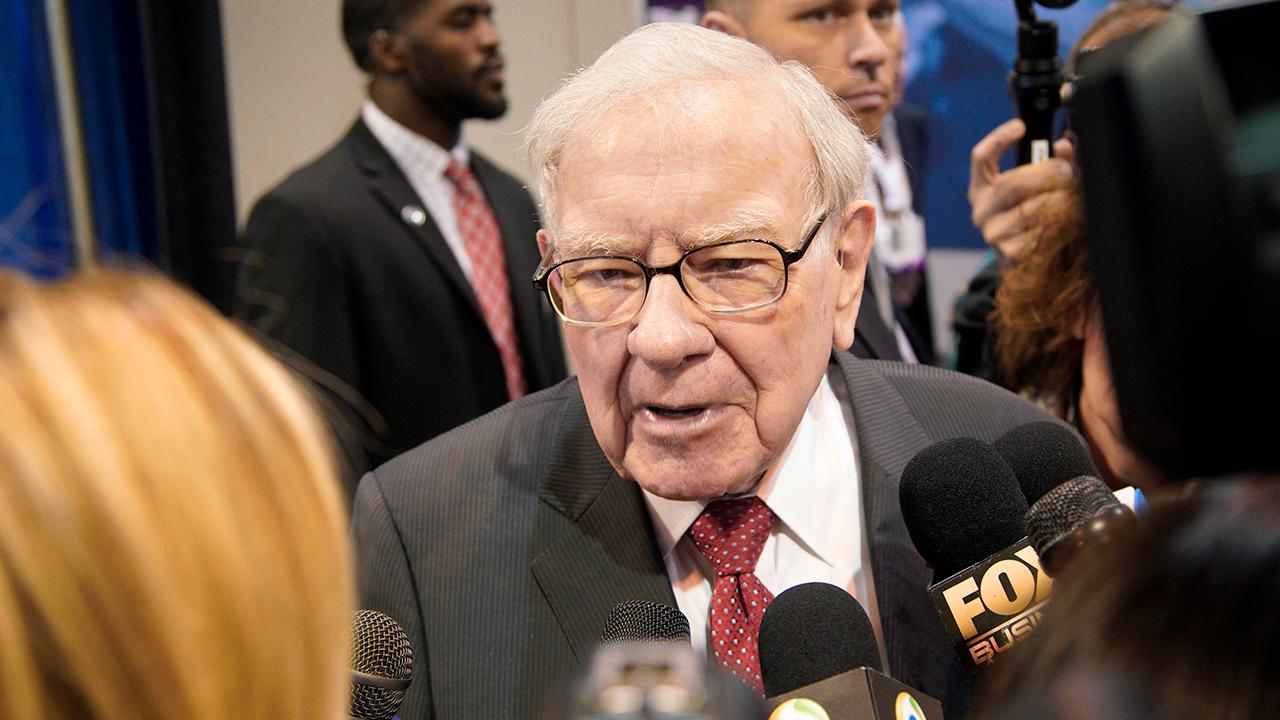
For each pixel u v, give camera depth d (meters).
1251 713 0.45
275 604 0.44
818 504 1.24
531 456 1.35
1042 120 1.89
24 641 0.40
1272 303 0.41
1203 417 0.44
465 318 2.48
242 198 3.34
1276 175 0.41
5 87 2.64
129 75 2.93
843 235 1.21
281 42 3.31
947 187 3.16
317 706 0.47
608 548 1.23
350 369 2.36
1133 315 0.44
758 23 1.99
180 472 0.42
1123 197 0.43
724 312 1.07
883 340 1.98
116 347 0.43
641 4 3.38
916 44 3.12
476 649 1.22
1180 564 0.48
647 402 1.10
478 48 2.54
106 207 2.86
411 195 2.49
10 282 0.46
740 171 1.07
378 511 1.33
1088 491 0.85
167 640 0.41
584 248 1.09
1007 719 0.51
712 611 1.16
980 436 1.38
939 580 1.07
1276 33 0.42
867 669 0.83
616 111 1.09
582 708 0.48
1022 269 1.54
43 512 0.40
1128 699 0.47
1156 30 0.44
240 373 0.46
